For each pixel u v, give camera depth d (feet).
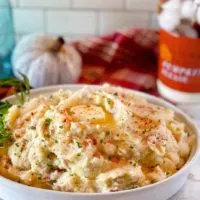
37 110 1.93
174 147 1.89
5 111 2.00
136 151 1.80
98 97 1.92
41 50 2.64
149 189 1.71
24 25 2.93
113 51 2.84
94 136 1.79
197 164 2.10
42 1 2.84
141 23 2.88
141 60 2.87
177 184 1.82
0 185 1.77
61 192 1.67
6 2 2.74
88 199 1.67
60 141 1.76
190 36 2.33
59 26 2.92
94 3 2.83
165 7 2.36
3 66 2.79
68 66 2.63
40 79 2.61
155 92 2.61
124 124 1.82
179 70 2.41
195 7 2.28
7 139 1.88
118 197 1.68
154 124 1.87
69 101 1.90
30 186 1.72
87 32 2.93
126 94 2.03
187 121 2.07
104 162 1.75
